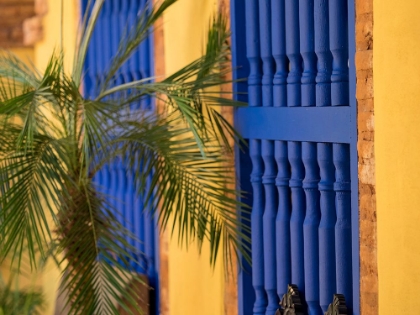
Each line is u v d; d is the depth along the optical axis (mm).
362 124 3615
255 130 4738
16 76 5238
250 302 4902
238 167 4895
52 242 4656
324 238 4113
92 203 4781
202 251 5414
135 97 5055
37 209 4562
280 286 4605
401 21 3273
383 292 3455
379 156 3457
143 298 6098
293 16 4352
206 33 5266
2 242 4277
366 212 3602
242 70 4871
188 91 4609
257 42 4746
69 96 5070
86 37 5109
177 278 5859
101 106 4617
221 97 5043
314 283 4277
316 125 4086
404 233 3314
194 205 4551
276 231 4605
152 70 6238
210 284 5312
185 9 5574
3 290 6508
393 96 3344
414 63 3211
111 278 4457
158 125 4965
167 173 4711
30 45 9594
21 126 4934
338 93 3955
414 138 3232
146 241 6449
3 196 4250
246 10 4777
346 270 3965
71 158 4902
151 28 6195
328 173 4117
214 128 5199
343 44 3941
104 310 4387
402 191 3316
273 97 4602
